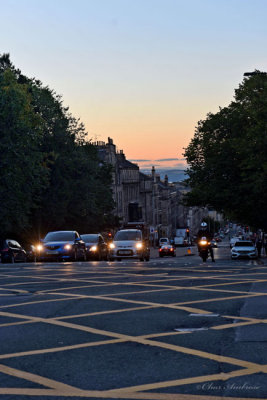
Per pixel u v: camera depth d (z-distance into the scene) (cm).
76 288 1672
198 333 964
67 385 654
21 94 5103
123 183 12469
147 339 919
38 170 5206
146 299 1405
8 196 4806
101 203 7331
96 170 6538
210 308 1250
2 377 693
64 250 3606
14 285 1792
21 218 5156
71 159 6206
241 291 1541
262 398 602
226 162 5506
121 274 2138
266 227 6481
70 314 1191
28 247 5119
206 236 3634
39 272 2300
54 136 6175
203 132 5772
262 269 2327
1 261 4238
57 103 6519
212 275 2048
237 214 6303
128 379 678
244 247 5053
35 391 630
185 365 741
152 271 2255
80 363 761
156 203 14750
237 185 5544
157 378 680
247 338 916
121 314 1180
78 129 6575
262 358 775
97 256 4381
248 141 5044
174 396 608
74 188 6281
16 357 801
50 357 798
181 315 1160
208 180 5797
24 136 4916
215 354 802
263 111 4906
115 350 840
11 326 1060
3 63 6322
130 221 12706
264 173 4938
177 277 1975
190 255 7338
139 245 3956
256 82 5494
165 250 6881
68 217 6544
